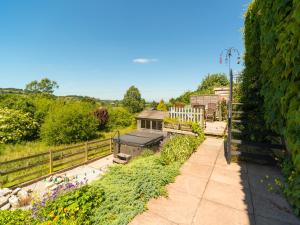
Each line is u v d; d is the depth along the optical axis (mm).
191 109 7773
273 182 3570
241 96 6836
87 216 2689
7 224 3713
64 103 26031
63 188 4047
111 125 28109
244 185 3508
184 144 5414
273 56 3049
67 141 17688
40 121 20766
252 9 5543
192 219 2594
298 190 2568
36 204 3938
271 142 4641
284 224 2453
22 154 13391
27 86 62500
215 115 11562
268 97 3555
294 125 2064
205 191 3328
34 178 9016
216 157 5047
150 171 3873
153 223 2512
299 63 1924
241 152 4684
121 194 3119
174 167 4203
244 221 2533
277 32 2672
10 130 17047
